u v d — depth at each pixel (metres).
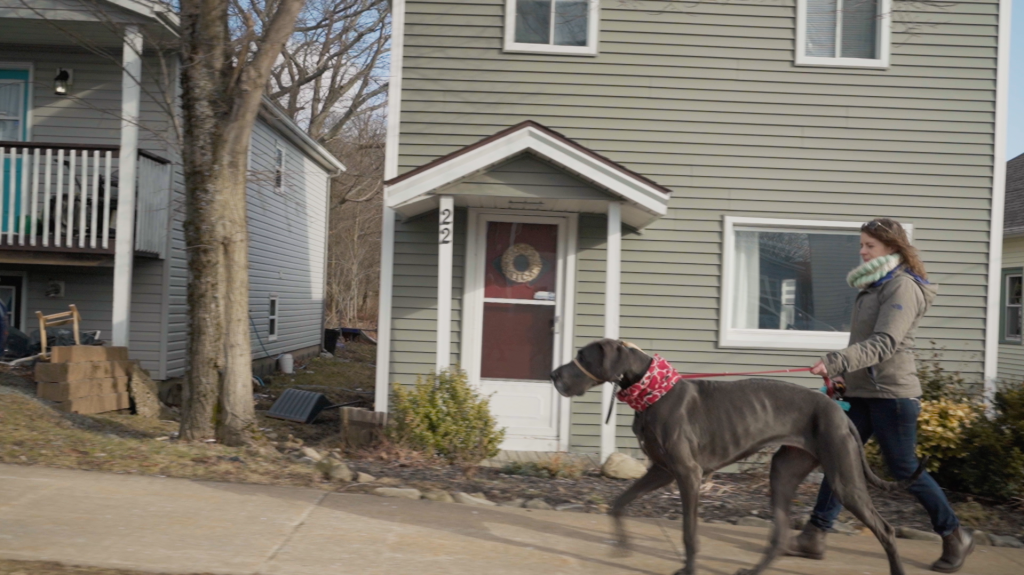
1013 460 6.45
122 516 4.78
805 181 9.20
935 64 9.20
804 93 9.19
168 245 12.13
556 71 9.08
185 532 4.57
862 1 9.21
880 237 4.55
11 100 12.14
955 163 9.23
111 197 11.32
